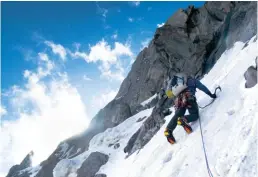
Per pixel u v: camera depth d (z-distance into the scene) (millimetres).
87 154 21703
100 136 23641
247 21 14727
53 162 25453
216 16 20500
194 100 6273
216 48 18203
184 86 6367
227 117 5379
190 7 21891
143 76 27984
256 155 3791
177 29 21703
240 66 7574
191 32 21203
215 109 6180
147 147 10281
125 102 28016
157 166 6273
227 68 9578
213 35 19344
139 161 9344
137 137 17734
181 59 20750
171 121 6426
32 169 27375
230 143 4469
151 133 14766
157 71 23750
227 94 6410
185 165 5070
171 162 5695
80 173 19375
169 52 21797
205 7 21391
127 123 23906
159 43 23031
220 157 4328
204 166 4500
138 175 7137
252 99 5113
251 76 5668
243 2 17094
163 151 6918
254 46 8109
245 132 4387
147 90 25484
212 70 14406
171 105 15484
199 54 19016
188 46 20578
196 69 18766
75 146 26375
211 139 5113
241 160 3871
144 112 24125
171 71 20922
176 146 6223
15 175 27750
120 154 19281
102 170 18375
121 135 22406
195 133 5914
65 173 20125
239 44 13750
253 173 3588
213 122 5715
